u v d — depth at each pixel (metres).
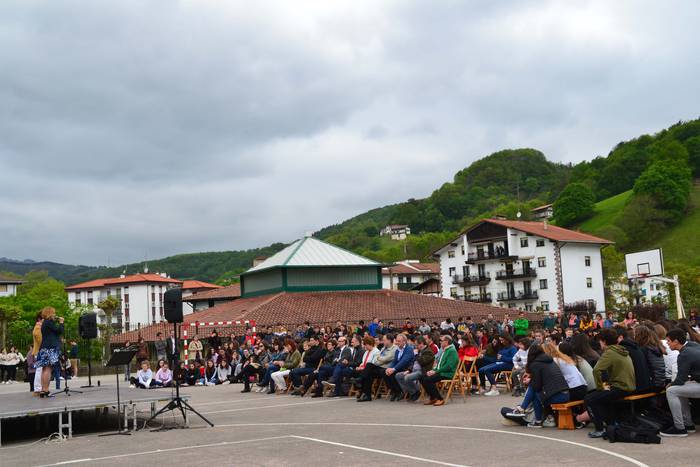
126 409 15.43
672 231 112.94
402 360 18.36
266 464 9.91
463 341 18.84
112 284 139.38
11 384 38.16
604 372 11.41
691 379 11.27
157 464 10.32
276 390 23.41
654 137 154.00
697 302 75.50
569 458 9.52
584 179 156.00
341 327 31.12
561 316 36.28
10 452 12.39
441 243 159.38
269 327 37.31
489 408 15.83
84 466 10.45
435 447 10.85
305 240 56.38
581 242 85.00
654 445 10.25
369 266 54.38
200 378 30.52
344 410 16.91
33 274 165.62
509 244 87.56
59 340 17.22
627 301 85.31
